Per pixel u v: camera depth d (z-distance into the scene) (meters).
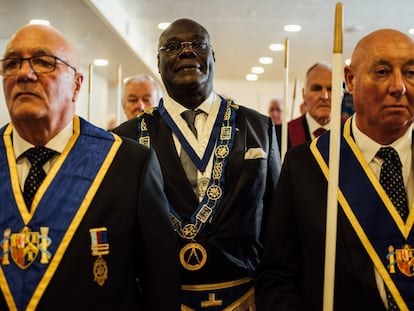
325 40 5.65
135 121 1.83
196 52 1.75
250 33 5.42
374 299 1.32
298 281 1.51
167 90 1.82
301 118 2.99
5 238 1.29
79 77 1.44
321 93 2.87
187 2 4.41
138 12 4.64
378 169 1.44
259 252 1.76
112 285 1.31
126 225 1.35
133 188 1.38
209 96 1.82
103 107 6.54
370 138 1.45
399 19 4.84
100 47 4.83
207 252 1.62
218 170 1.69
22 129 1.37
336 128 1.26
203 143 1.74
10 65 1.33
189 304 1.62
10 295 1.25
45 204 1.32
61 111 1.37
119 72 2.88
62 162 1.37
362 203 1.40
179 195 1.66
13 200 1.32
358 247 1.37
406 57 1.31
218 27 5.21
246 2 4.43
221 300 1.63
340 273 1.37
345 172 1.45
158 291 1.37
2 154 1.39
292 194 1.50
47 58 1.32
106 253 1.31
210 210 1.64
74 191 1.34
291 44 5.87
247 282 1.69
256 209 1.71
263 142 1.79
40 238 1.28
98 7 3.71
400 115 1.33
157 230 1.39
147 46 5.59
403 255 1.33
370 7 4.51
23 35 1.33
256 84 8.36
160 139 1.75
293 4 4.46
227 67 7.26
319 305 1.39
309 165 1.50
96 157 1.40
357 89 1.39
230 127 1.77
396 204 1.39
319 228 1.42
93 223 1.32
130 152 1.44
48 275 1.26
